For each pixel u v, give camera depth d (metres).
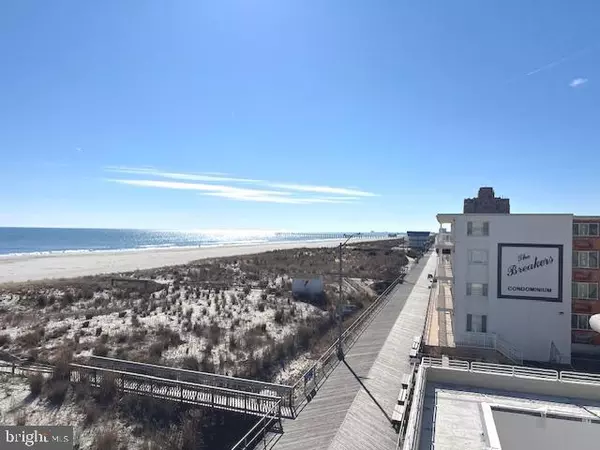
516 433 14.93
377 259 99.44
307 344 33.81
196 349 31.77
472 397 16.55
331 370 26.42
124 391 22.94
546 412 14.80
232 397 22.19
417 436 12.78
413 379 23.59
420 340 31.41
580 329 32.66
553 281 32.03
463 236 33.97
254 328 36.97
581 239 32.62
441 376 18.08
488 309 33.28
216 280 63.59
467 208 44.66
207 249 160.62
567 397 16.66
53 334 34.81
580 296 32.66
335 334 35.88
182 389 22.47
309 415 20.33
